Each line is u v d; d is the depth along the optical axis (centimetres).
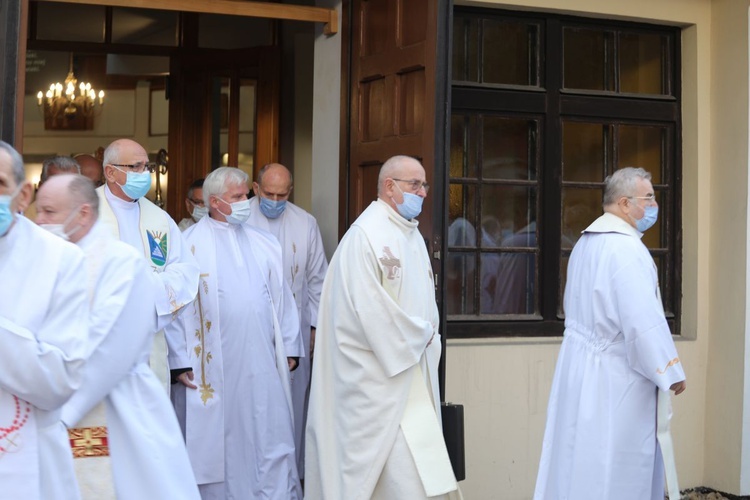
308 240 577
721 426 611
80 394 304
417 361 438
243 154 741
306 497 458
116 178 458
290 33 744
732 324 606
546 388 590
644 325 445
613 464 452
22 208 273
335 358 448
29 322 271
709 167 623
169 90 761
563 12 601
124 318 313
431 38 486
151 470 321
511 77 600
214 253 512
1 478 272
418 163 454
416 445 435
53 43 754
